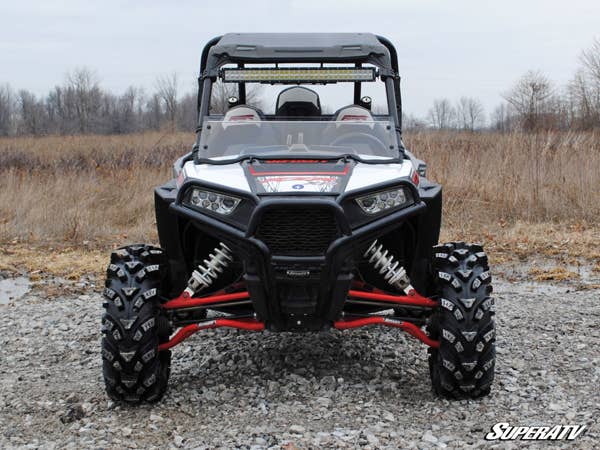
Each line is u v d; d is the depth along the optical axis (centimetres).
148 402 436
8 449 372
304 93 571
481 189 1216
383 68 514
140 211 1223
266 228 406
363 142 488
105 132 5303
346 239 402
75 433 393
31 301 740
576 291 756
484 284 425
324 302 420
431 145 1417
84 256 952
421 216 454
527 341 561
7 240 1062
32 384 482
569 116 2664
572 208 1154
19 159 1977
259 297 418
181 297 450
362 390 455
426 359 525
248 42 521
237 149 489
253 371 502
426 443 367
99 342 584
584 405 420
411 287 450
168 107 4606
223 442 374
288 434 382
